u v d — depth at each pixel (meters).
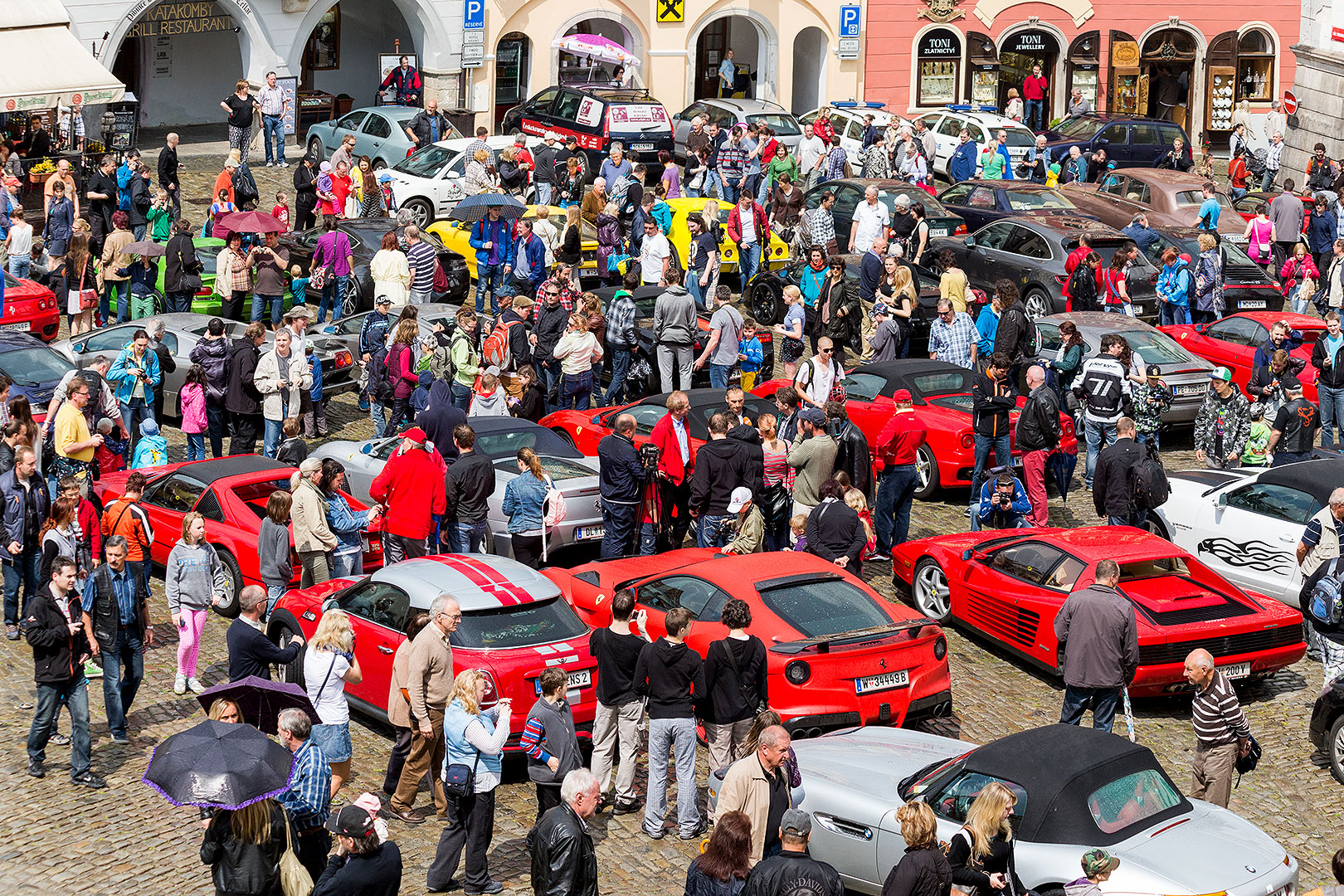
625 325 19.77
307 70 39.41
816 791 10.20
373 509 14.88
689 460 15.44
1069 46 42.91
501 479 15.64
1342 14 37.69
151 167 32.28
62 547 11.95
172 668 13.66
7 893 9.80
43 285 23.75
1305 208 29.88
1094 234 23.52
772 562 12.74
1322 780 12.16
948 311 19.42
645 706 11.20
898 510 16.08
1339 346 19.80
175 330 20.52
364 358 19.33
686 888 8.61
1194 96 43.38
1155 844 8.93
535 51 38.72
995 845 8.77
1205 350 21.73
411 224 22.53
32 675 13.33
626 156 31.06
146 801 11.20
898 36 42.19
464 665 11.31
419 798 11.54
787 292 21.16
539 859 8.76
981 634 14.31
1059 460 16.53
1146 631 12.56
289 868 8.70
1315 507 14.80
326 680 10.73
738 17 42.47
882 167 32.53
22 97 28.08
